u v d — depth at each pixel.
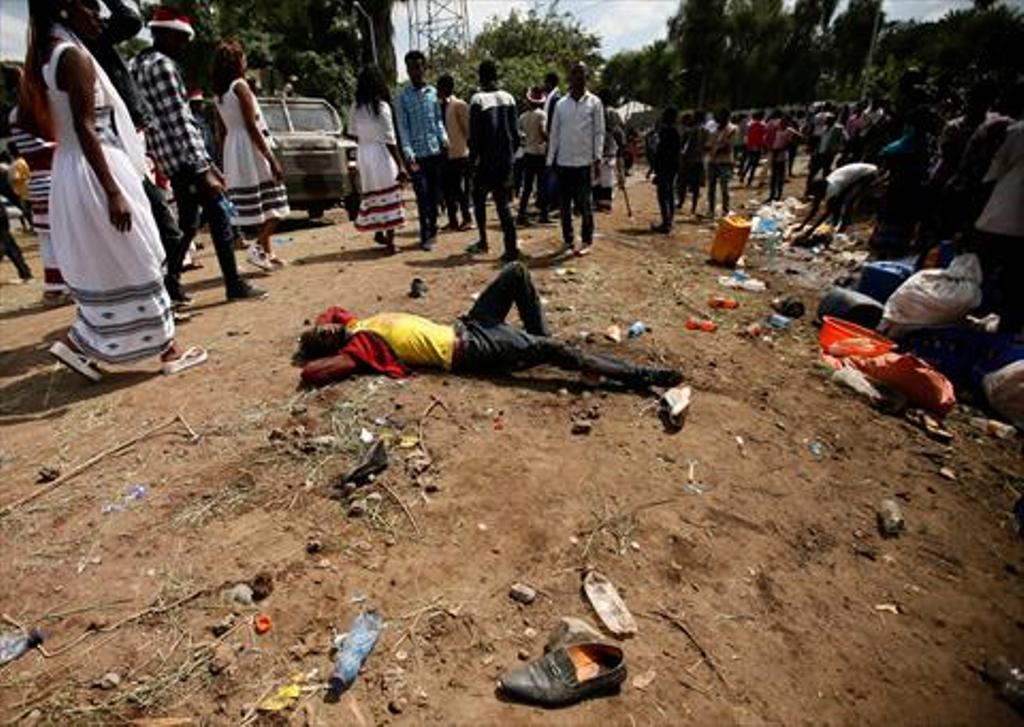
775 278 7.15
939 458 3.52
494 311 3.92
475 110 6.06
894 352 4.52
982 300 5.06
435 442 3.15
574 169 6.62
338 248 7.79
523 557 2.46
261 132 5.79
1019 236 4.90
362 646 2.01
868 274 5.82
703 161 10.64
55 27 3.09
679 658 2.10
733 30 47.59
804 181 16.55
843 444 3.54
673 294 5.92
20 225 14.94
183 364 4.02
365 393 3.56
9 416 3.60
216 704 1.88
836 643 2.24
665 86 49.91
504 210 6.34
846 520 2.92
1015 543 2.92
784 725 1.92
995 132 6.02
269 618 2.15
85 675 1.98
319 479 2.86
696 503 2.85
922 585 2.59
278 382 3.76
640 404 3.65
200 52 19.73
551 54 35.16
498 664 2.02
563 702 1.89
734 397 3.90
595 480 2.93
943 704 2.07
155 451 3.10
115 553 2.46
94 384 3.95
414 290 5.33
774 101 48.78
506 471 2.95
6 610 2.22
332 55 23.06
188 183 4.96
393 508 2.69
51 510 2.70
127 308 3.60
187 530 2.56
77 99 3.09
